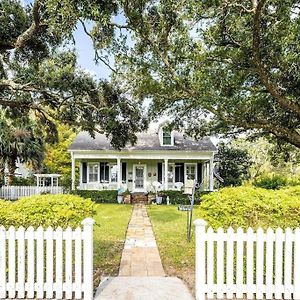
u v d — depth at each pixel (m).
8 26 8.92
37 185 23.03
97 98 11.84
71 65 11.27
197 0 7.09
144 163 24.41
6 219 4.77
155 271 5.83
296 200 4.92
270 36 7.66
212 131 12.31
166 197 21.28
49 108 13.16
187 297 4.48
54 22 5.41
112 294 4.57
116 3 5.96
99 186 23.53
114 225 11.57
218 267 4.44
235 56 8.31
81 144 23.17
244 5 7.35
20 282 4.42
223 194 5.19
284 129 9.45
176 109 11.55
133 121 12.45
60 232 4.43
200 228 4.45
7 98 11.37
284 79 8.34
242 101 9.19
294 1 7.66
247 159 30.53
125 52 8.10
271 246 4.43
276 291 4.39
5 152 22.05
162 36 7.74
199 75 8.47
